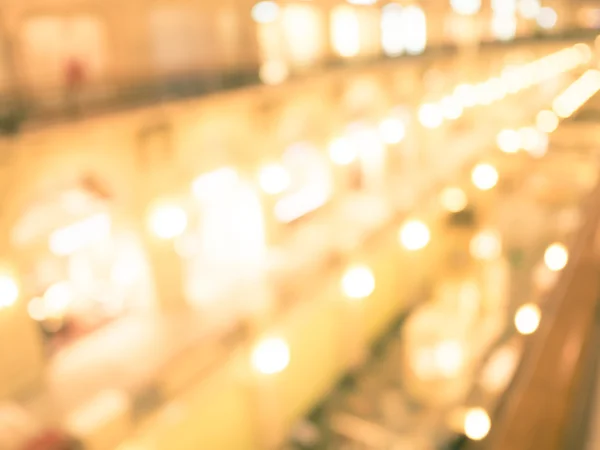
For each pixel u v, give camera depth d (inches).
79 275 293.7
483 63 780.6
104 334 299.9
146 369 269.7
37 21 258.1
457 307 512.7
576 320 73.7
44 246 277.9
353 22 495.2
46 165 247.6
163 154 303.0
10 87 241.3
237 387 343.6
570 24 1093.8
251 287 357.7
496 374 366.9
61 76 265.3
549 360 66.4
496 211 642.2
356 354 451.8
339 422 403.5
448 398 400.8
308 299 371.6
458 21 698.8
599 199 118.8
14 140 214.1
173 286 325.4
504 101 868.0
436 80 642.2
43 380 258.5
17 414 233.3
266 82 348.2
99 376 263.1
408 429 386.0
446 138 687.1
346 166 494.0
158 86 292.2
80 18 273.9
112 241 303.4
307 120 435.5
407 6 570.9
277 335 342.3
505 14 850.8
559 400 60.4
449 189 605.9
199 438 315.6
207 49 348.8
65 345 284.0
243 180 374.3
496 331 466.6
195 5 336.5
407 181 570.6
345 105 479.2
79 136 261.3
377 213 490.0
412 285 553.3
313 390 418.6
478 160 650.2
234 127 354.6
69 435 223.8
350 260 422.9
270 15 401.1
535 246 589.6
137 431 255.0
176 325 310.2
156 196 307.0
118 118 249.1
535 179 662.5
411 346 439.5
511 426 57.9
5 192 230.5
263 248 393.7
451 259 627.5
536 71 994.7
